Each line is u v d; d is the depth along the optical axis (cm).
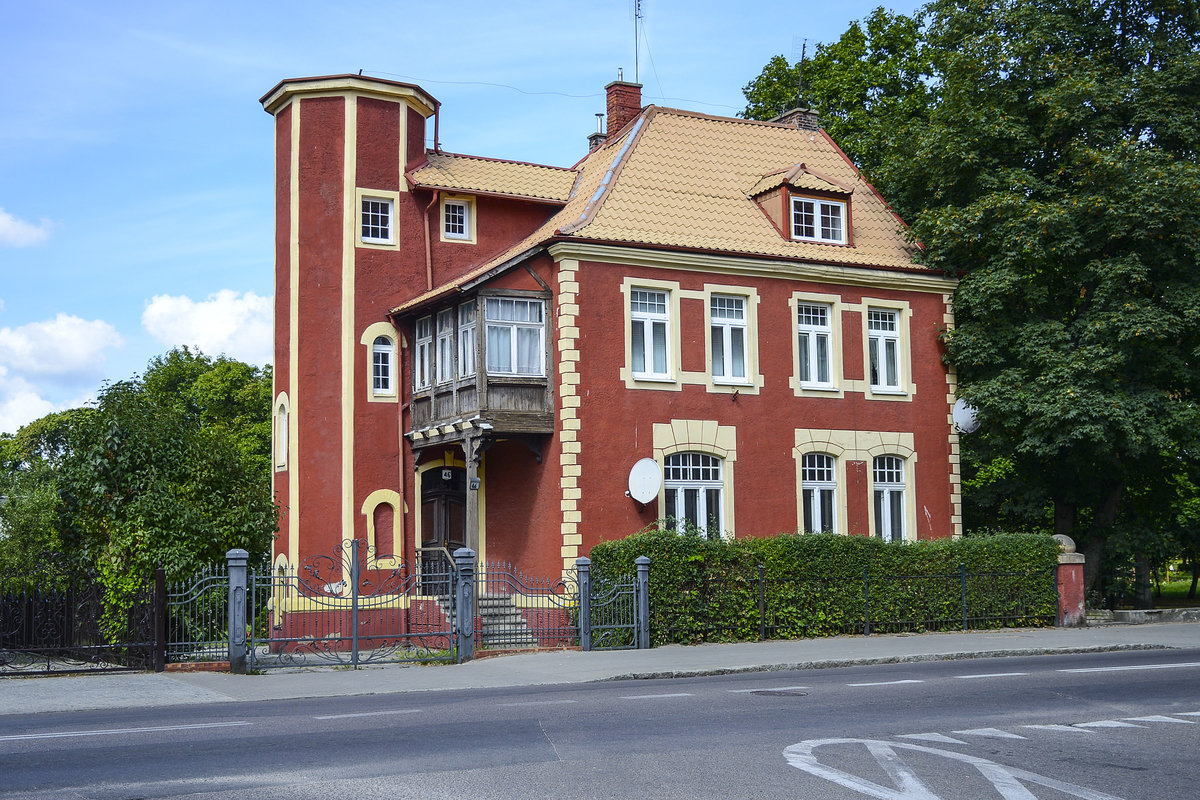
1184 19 2764
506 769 877
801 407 2634
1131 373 2673
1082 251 2658
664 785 821
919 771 879
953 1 2920
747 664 1778
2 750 980
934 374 2817
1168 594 4134
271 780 838
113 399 2023
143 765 902
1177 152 2734
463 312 2414
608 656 1908
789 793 799
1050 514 3216
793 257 2630
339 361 2581
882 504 2734
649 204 2597
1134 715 1186
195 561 1928
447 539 2619
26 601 1794
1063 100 2666
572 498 2325
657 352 2500
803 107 3219
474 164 2866
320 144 2642
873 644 2111
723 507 2519
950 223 2709
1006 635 2303
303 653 2055
